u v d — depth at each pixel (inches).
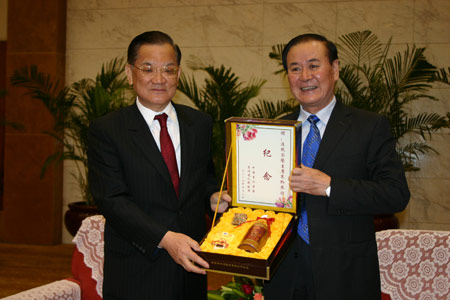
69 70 213.5
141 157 68.6
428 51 186.7
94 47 211.3
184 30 204.8
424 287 86.0
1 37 225.1
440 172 189.5
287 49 73.1
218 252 61.3
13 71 208.5
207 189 78.4
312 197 67.6
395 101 174.6
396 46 189.0
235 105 172.2
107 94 178.1
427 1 186.1
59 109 190.4
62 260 188.5
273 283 71.8
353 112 70.8
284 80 198.4
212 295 89.9
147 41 69.3
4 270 173.6
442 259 85.8
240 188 72.7
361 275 65.8
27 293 81.7
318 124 72.2
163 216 68.5
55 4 204.7
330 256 65.3
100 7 210.1
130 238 66.2
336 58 72.0
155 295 67.7
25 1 206.5
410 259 88.1
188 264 61.4
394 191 63.6
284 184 69.7
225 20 201.9
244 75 201.5
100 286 90.5
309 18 195.2
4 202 214.4
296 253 69.9
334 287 64.6
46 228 211.6
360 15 191.3
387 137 68.1
